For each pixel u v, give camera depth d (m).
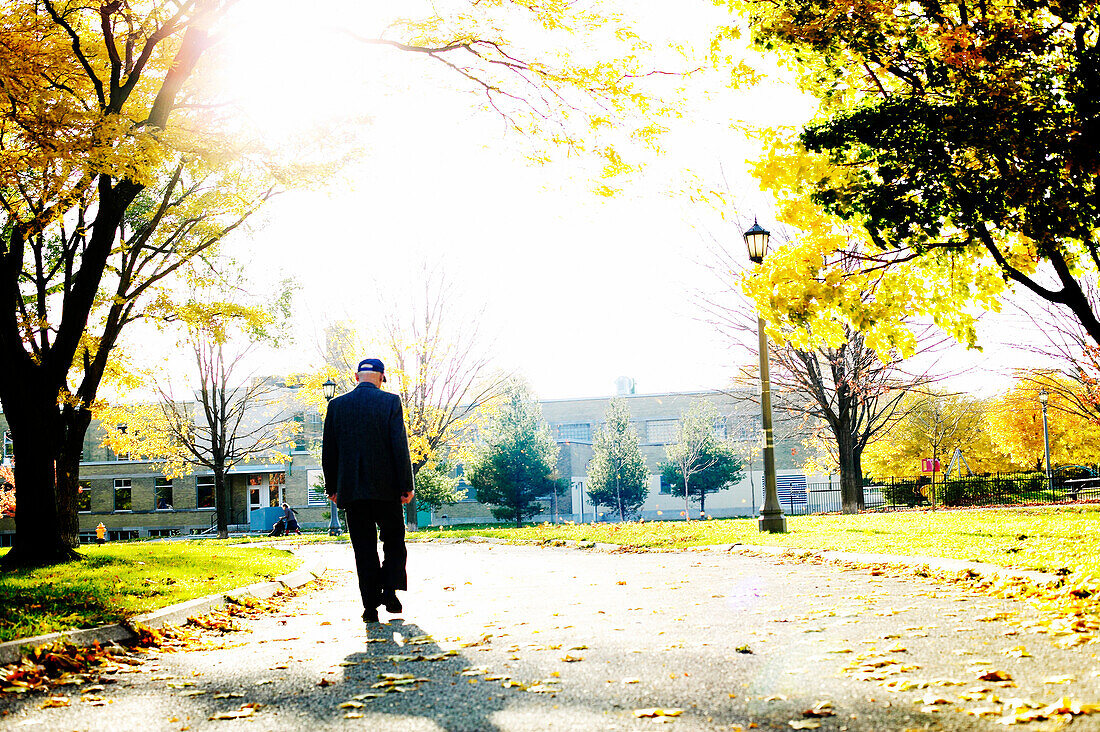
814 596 6.38
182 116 10.25
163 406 30.75
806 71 8.71
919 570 7.66
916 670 3.58
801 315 8.73
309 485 45.88
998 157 6.91
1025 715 2.77
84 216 12.38
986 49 6.84
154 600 6.69
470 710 3.24
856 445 23.95
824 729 2.78
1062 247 7.90
